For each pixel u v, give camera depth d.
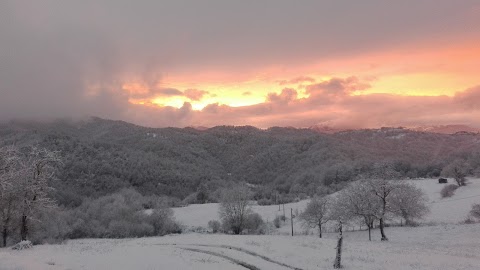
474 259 30.97
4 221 50.34
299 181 168.00
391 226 72.12
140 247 37.78
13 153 50.47
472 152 168.62
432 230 61.19
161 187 158.25
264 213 115.31
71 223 80.56
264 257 31.56
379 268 26.50
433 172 159.00
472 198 90.12
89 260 26.25
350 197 67.69
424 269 26.23
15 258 24.70
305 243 41.53
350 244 43.53
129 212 86.75
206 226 97.69
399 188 66.31
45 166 51.56
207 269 24.67
